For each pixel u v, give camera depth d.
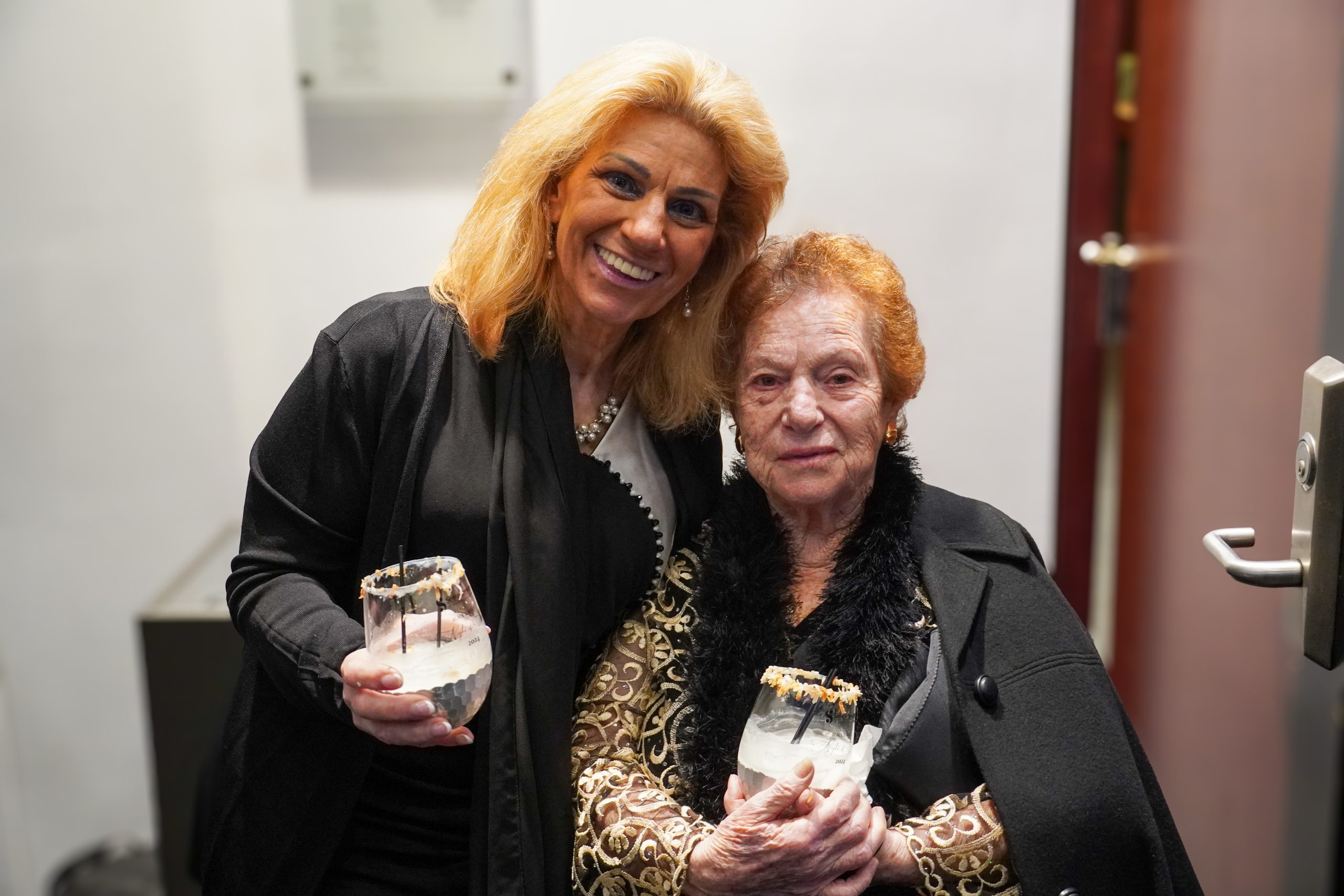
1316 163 2.10
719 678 1.44
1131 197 2.83
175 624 2.41
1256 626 2.39
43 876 3.10
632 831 1.37
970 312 2.76
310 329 2.77
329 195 2.69
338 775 1.46
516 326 1.46
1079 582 3.08
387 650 1.26
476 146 2.64
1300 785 2.30
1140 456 2.88
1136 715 3.01
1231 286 2.44
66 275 2.75
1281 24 2.22
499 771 1.40
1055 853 1.35
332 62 2.61
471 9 2.58
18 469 2.86
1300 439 1.28
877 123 2.66
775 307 1.44
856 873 1.32
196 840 2.08
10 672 2.98
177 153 2.68
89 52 2.63
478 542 1.43
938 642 1.44
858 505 1.50
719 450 1.63
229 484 2.87
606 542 1.51
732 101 1.38
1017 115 2.65
